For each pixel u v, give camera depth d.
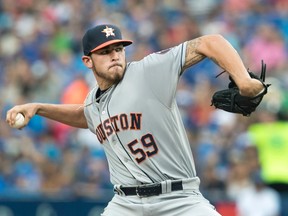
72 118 22.16
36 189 40.78
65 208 36.16
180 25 57.06
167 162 19.72
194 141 42.62
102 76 20.05
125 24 57.06
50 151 42.97
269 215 36.91
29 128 44.72
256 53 53.88
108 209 20.58
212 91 47.66
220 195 36.97
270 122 42.91
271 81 47.03
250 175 38.56
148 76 19.58
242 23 57.91
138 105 19.67
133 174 19.92
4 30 57.19
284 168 41.25
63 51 55.41
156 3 59.97
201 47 18.73
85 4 59.53
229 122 43.97
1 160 41.81
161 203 19.73
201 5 60.97
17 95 50.03
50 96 50.38
